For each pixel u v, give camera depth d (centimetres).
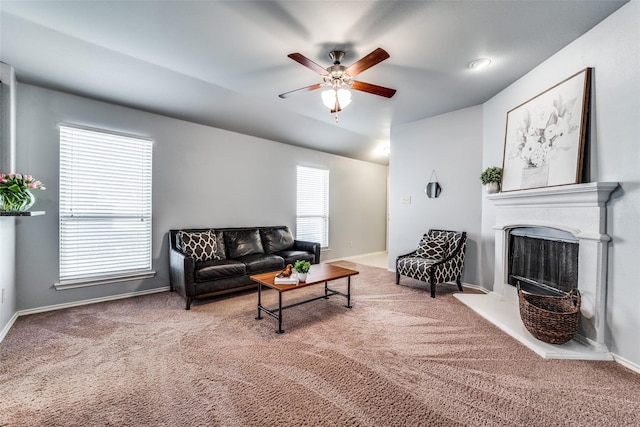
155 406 152
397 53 251
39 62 260
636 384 171
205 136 412
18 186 217
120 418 143
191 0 187
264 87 327
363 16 203
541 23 210
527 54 253
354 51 248
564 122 237
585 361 197
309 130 491
